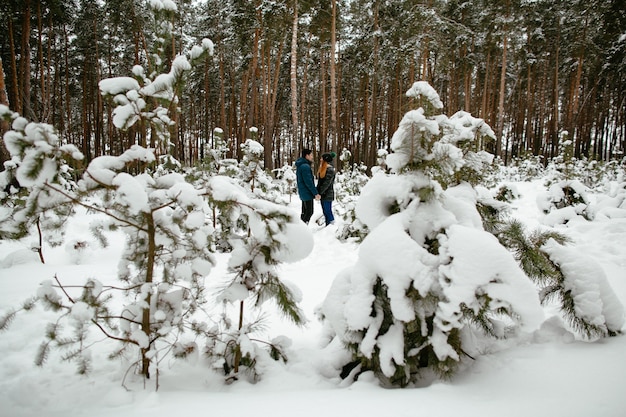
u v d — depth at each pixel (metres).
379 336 2.04
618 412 1.46
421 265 1.91
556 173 9.48
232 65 25.72
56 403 1.76
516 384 1.79
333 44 16.08
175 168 6.08
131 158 2.02
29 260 4.95
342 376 2.23
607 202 6.75
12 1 14.12
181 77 2.04
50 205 1.81
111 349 2.47
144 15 17.75
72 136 27.50
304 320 2.24
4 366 2.22
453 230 2.00
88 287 1.83
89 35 22.36
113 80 2.01
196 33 24.56
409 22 16.95
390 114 25.27
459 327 1.84
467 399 1.67
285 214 2.05
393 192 2.27
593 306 2.23
